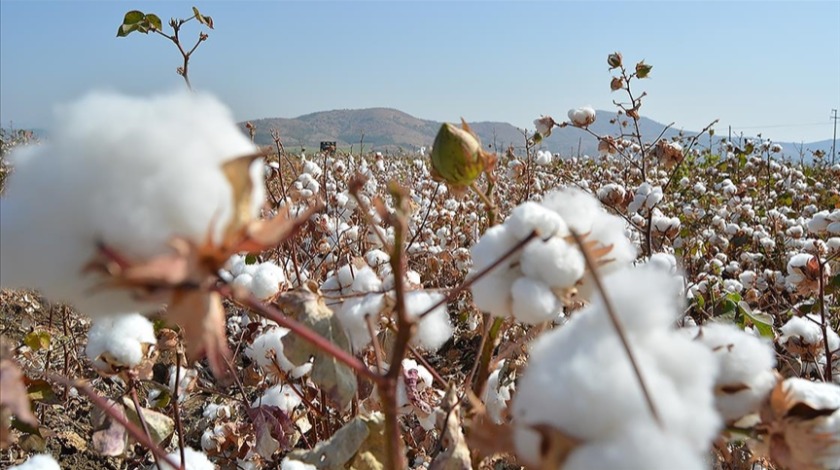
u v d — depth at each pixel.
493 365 1.82
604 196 3.95
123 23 3.48
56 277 0.91
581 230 1.47
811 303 3.70
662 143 5.09
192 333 0.92
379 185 8.27
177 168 0.89
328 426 2.66
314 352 1.75
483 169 1.83
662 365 0.91
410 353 2.37
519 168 4.93
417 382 2.36
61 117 0.92
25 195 0.91
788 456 1.24
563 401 0.85
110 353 1.93
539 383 0.89
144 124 0.91
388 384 1.22
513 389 2.33
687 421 0.86
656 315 0.94
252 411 2.68
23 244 0.90
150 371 2.02
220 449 3.03
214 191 0.91
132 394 1.99
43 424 3.72
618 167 11.20
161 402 3.01
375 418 2.02
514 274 1.43
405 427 3.06
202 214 0.90
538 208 1.42
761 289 4.79
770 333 2.67
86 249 0.90
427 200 7.88
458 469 1.63
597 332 0.94
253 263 3.24
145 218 0.88
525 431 0.90
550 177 8.92
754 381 1.27
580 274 1.38
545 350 0.96
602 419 0.83
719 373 1.26
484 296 1.43
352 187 1.38
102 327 1.97
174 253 0.89
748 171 11.43
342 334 1.76
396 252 1.20
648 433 0.80
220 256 0.93
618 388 0.83
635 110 5.02
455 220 6.86
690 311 3.76
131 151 0.89
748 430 1.29
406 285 2.09
